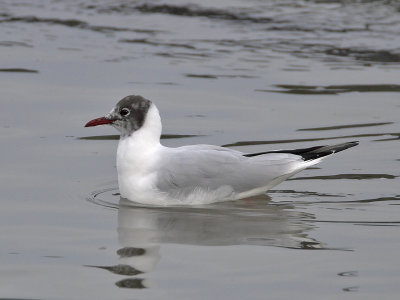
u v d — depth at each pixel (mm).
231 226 11273
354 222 11430
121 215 11766
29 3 26109
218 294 8836
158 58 20656
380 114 16953
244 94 18156
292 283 9148
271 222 11461
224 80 19062
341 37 22719
